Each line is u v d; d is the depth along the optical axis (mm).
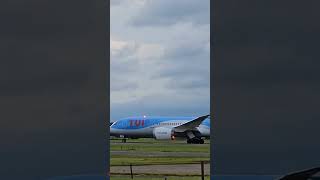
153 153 149500
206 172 84688
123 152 152875
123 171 86438
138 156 132250
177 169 90312
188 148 176375
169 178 76312
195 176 78625
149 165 99312
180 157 125375
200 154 141125
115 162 106625
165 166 96688
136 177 78562
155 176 79062
